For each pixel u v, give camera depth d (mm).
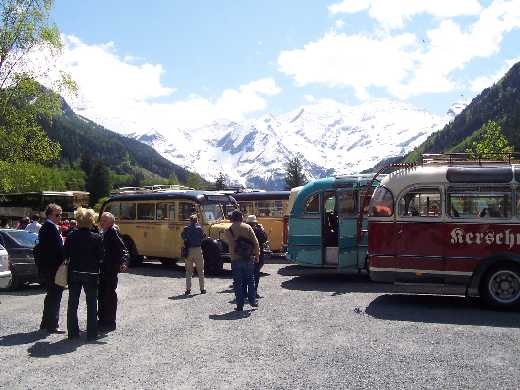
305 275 20000
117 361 8281
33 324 11406
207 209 21906
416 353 8484
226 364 7992
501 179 12766
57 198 43625
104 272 10562
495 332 9969
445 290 12977
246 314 12047
